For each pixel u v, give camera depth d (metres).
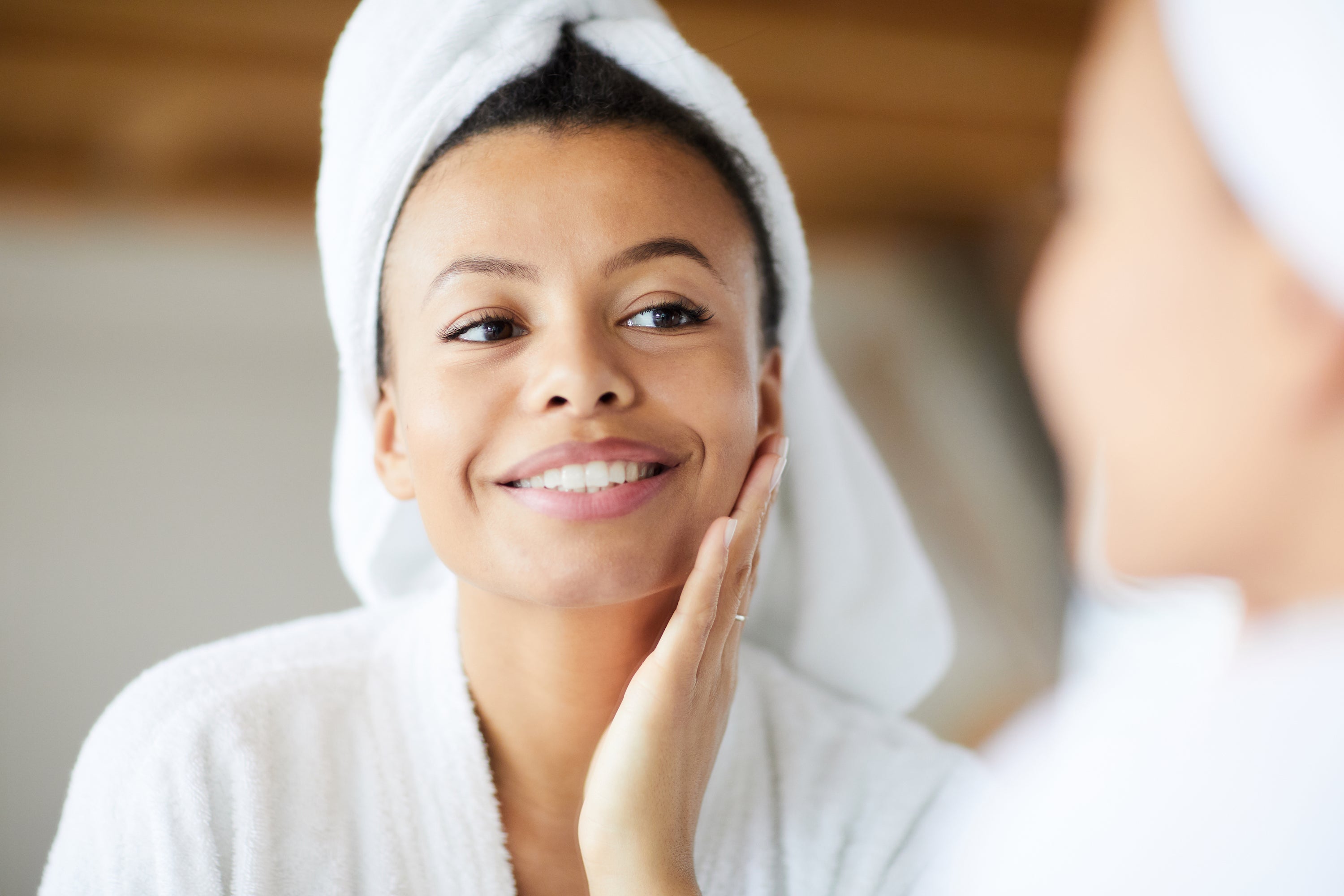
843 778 0.91
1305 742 0.33
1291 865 0.32
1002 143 2.74
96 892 0.76
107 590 2.38
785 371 0.92
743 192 0.83
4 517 2.37
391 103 0.75
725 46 1.01
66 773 2.22
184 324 2.61
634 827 0.72
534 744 0.83
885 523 0.97
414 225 0.75
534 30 0.74
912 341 2.97
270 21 2.24
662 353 0.73
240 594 2.46
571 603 0.72
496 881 0.79
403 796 0.81
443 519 0.74
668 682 0.73
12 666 2.27
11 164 2.37
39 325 2.52
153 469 2.50
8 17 2.12
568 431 0.69
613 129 0.74
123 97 2.31
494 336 0.73
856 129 2.66
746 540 0.78
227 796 0.78
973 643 2.64
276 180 2.54
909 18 2.44
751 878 0.87
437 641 0.85
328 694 0.84
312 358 2.68
